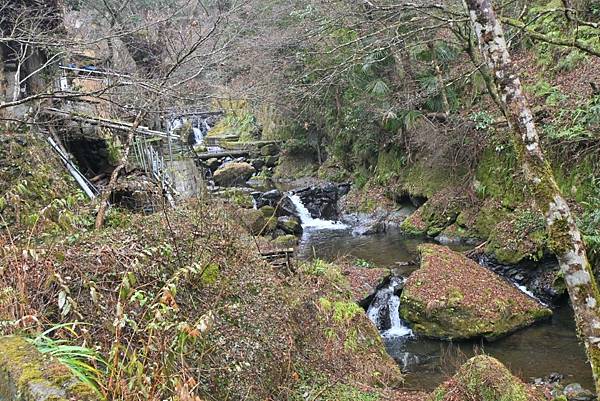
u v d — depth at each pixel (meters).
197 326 2.86
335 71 9.07
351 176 18.56
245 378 4.18
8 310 2.89
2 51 8.48
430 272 8.95
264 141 24.16
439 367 7.04
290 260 7.78
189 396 2.44
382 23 7.91
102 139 10.19
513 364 6.89
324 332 6.07
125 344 3.10
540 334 7.70
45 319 3.12
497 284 8.71
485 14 3.37
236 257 5.54
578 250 3.21
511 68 3.36
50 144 7.96
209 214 5.91
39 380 1.71
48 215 4.83
